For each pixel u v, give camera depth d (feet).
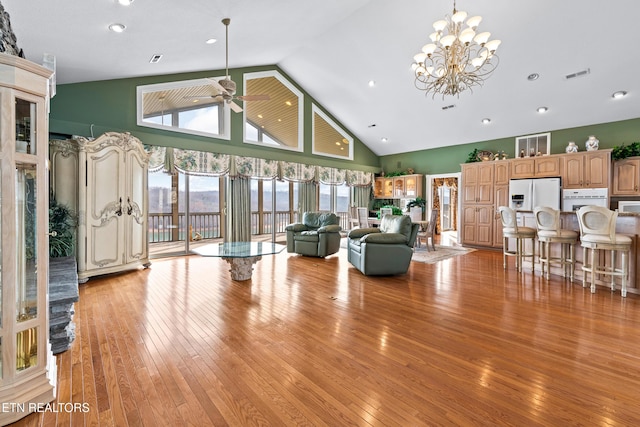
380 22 16.89
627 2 12.50
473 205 24.03
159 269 16.20
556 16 13.84
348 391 5.85
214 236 24.82
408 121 25.48
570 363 6.86
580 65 15.96
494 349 7.53
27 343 5.42
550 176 20.30
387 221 16.99
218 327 8.79
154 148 18.25
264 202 27.63
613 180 18.40
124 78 17.28
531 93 18.80
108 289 12.49
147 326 8.83
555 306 10.61
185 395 5.71
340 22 17.71
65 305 7.33
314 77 24.26
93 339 7.98
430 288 12.85
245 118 22.81
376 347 7.63
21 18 9.09
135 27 11.34
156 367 6.66
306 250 19.79
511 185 21.50
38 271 5.55
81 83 15.99
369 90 23.15
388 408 5.36
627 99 17.46
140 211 15.93
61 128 15.23
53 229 12.60
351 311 10.12
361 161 31.40
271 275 15.05
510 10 14.11
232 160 21.62
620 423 4.98
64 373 6.41
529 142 22.80
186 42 14.32
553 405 5.43
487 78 18.44
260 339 8.04
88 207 13.55
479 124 23.24
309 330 8.63
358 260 15.44
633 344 7.76
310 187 27.02
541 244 15.15
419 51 17.74
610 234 11.50
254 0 12.07
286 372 6.49
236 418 5.10
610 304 10.80
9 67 5.16
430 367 6.71
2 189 5.15
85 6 9.19
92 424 4.98
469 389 5.92
